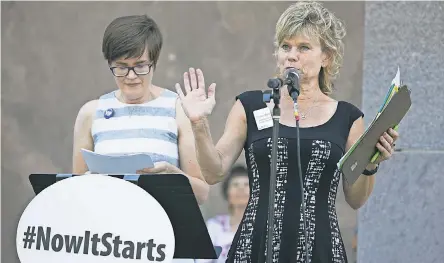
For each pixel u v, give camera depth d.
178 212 4.49
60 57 8.86
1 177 8.92
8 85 8.91
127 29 5.25
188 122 5.52
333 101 5.00
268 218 4.59
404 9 6.46
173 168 5.22
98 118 5.57
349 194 5.11
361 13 8.42
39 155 8.89
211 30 8.62
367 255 6.50
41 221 4.46
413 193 6.39
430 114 6.38
